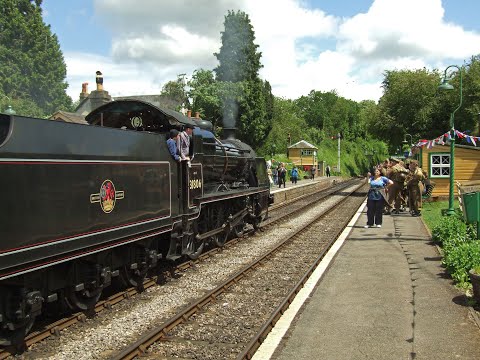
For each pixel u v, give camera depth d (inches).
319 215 757.9
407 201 800.3
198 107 1441.9
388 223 643.5
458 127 1190.9
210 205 466.6
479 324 242.4
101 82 1315.2
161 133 380.5
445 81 590.6
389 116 1264.8
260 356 210.7
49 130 224.2
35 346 229.1
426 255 419.5
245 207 561.6
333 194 1321.4
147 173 319.3
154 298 315.3
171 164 362.0
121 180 285.4
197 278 368.5
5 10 1919.3
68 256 238.4
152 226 325.4
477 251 331.3
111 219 273.1
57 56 2009.1
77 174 242.4
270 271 390.0
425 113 1205.1
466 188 613.9
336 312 269.1
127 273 322.3
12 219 199.5
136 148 305.1
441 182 926.4
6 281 214.1
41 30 1959.9
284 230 623.5
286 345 222.7
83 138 249.4
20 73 1878.7
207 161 449.4
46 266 220.8
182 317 266.4
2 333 217.6
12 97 1813.5
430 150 928.9
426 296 295.0
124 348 228.1
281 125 2509.8
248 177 609.6
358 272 362.9
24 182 206.7
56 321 257.1
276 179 1504.7
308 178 2160.4
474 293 273.1
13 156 200.7
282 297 313.1
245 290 331.9
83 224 246.7
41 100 1931.6
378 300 289.4
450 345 217.5
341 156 3540.8
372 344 220.8
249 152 617.0
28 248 208.1
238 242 534.3
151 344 232.2
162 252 394.6
